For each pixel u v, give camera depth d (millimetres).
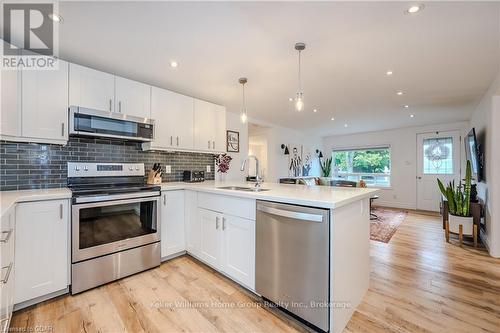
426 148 5816
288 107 4070
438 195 5621
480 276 2271
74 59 2246
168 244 2572
